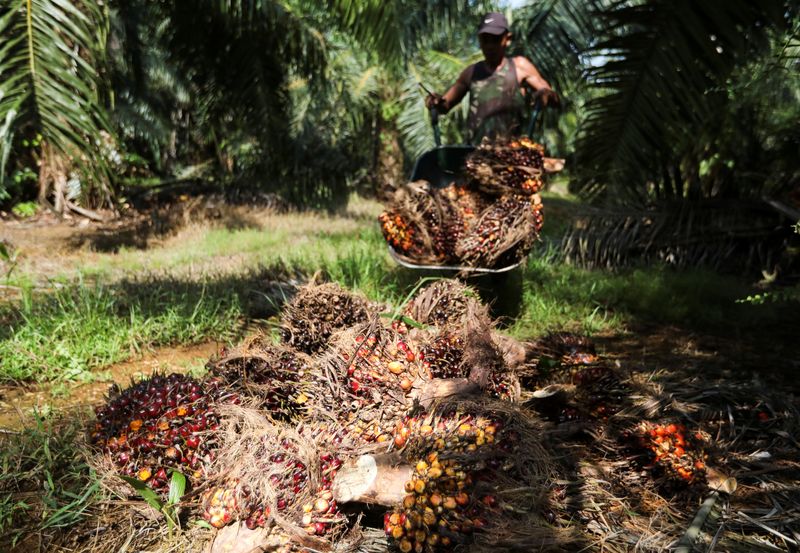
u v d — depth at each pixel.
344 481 2.30
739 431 3.09
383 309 3.47
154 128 15.86
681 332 4.88
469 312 3.24
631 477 2.65
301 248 7.38
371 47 7.69
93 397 3.52
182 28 9.35
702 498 2.53
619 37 5.07
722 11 4.57
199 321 4.68
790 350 4.40
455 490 2.24
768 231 6.71
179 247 8.11
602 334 4.82
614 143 5.61
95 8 5.98
